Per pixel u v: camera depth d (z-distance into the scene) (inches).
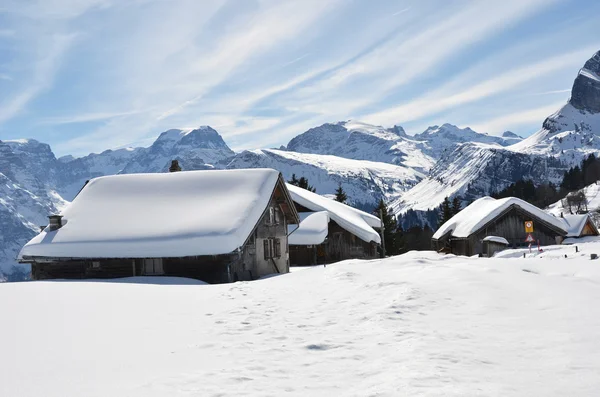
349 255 1886.1
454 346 332.5
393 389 243.9
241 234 1157.1
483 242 1958.7
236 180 1346.0
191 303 564.7
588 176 6584.6
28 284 711.1
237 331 405.4
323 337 378.9
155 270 1190.3
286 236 1524.4
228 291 673.0
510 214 1987.0
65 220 1284.4
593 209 4503.0
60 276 1223.5
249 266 1273.4
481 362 294.0
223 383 262.5
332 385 259.4
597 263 722.2
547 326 389.7
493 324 401.7
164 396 241.1
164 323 439.5
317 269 901.8
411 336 365.1
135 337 382.3
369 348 339.3
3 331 391.5
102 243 1183.6
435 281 590.6
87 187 1403.8
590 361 291.4
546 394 235.8
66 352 334.0
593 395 234.4
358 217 2095.2
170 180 1382.9
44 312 472.4
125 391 249.3
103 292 632.4
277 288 681.0
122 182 1396.4
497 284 568.4
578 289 538.0
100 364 304.8
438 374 266.7
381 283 602.2
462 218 2160.4
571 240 2223.2
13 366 299.3
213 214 1214.3
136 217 1256.2
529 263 753.6
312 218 1774.1
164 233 1176.8
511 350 322.3
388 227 2945.4
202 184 1348.4
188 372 285.3
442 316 434.9
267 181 1344.7
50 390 252.7
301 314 479.5
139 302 561.9
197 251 1132.5
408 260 816.9
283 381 267.1
